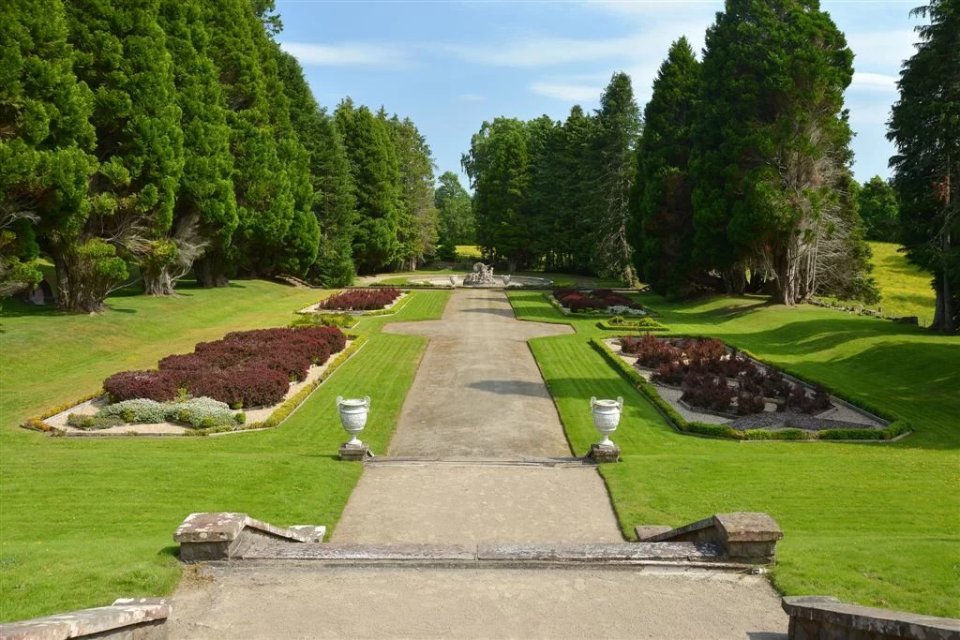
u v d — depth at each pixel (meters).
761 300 42.44
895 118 29.09
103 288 30.62
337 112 66.81
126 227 30.95
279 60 55.81
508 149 75.38
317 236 53.78
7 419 17.11
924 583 6.72
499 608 6.22
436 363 25.81
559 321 37.41
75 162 25.62
